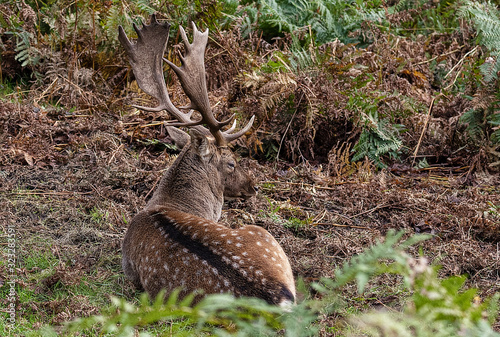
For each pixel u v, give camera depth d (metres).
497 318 6.43
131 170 10.70
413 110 12.33
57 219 9.33
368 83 12.42
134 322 2.90
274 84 11.66
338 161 11.57
